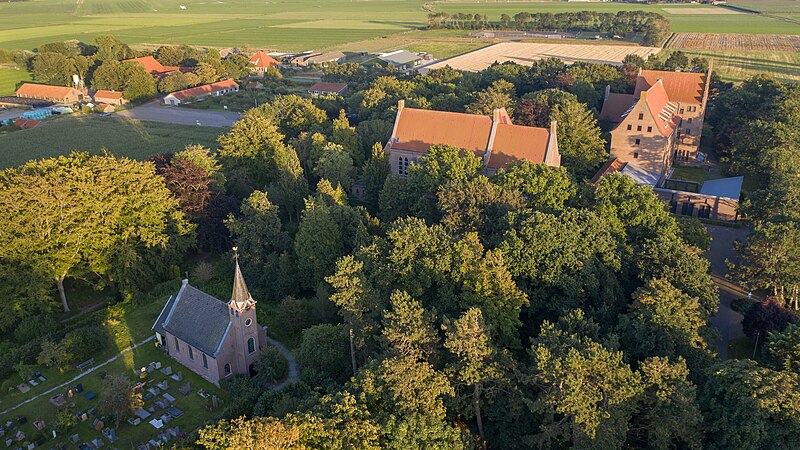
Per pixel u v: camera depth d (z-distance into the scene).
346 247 103.19
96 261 100.19
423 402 62.72
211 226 114.81
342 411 60.97
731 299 98.56
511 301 77.44
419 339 67.88
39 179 95.62
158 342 91.50
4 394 81.81
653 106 143.75
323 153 131.00
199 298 87.25
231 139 136.88
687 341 70.56
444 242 84.50
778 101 153.12
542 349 61.41
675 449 63.91
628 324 73.31
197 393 81.12
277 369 81.38
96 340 89.25
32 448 71.75
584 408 58.59
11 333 95.88
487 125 125.81
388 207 113.44
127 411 75.62
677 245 85.12
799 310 92.94
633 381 60.31
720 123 170.00
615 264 84.25
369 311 79.38
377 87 183.38
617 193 96.69
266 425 55.28
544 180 101.56
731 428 58.75
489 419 71.00
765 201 108.44
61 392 81.50
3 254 92.88
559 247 83.12
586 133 137.00
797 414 57.66
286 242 105.25
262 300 101.56
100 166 102.88
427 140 130.12
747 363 63.09
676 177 151.00
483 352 64.94
